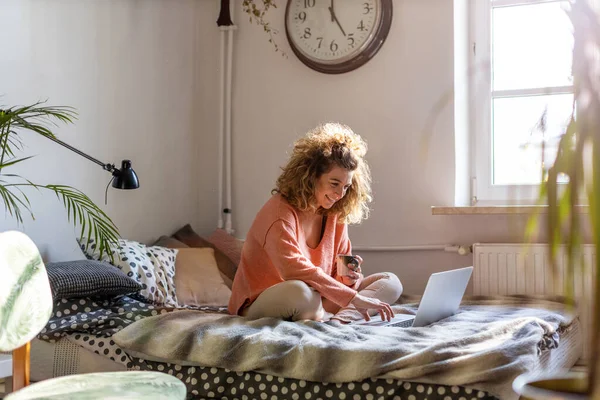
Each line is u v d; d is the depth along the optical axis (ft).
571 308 2.50
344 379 5.92
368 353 5.96
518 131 11.44
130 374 4.95
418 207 11.52
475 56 11.75
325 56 11.93
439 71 11.41
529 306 9.19
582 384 3.05
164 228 11.96
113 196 10.84
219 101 12.83
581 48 2.41
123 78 11.10
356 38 11.75
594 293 2.41
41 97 9.61
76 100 10.19
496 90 11.60
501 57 11.60
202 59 12.87
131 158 11.24
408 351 5.94
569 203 2.43
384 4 11.61
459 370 5.49
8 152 9.08
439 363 5.58
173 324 7.16
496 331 6.39
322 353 6.11
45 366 7.63
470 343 6.09
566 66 8.79
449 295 7.99
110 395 4.40
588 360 2.52
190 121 12.64
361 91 11.91
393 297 9.23
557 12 9.57
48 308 5.44
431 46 11.46
